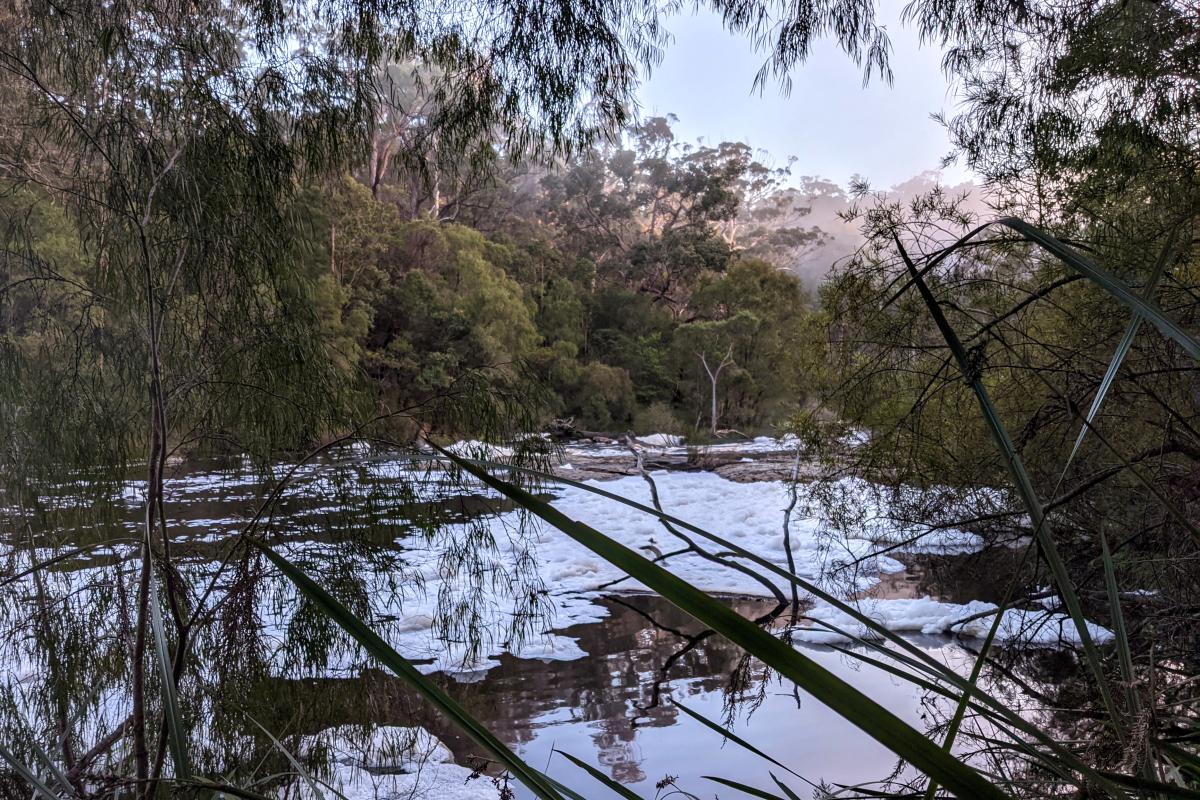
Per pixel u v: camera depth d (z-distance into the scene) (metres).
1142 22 2.90
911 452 3.62
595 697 4.76
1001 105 3.46
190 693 2.50
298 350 3.00
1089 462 2.62
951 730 0.41
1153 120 2.87
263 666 2.66
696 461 16.72
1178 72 2.85
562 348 25.00
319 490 2.97
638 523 10.07
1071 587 0.44
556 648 5.54
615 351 27.42
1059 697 1.83
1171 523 2.29
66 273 2.91
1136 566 2.67
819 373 4.50
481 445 3.42
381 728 3.70
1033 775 1.09
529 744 4.09
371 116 3.42
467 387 3.39
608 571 7.58
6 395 2.62
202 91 2.90
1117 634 0.52
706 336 25.06
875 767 3.58
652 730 4.23
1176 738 0.61
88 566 2.68
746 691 4.71
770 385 24.95
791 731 4.12
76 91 2.81
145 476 2.84
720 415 25.86
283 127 3.29
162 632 0.71
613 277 32.47
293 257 3.23
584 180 33.06
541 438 3.55
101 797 1.13
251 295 3.02
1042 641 3.90
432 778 3.52
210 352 2.92
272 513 2.71
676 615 6.36
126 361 2.76
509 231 31.47
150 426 2.82
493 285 22.69
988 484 3.49
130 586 2.66
